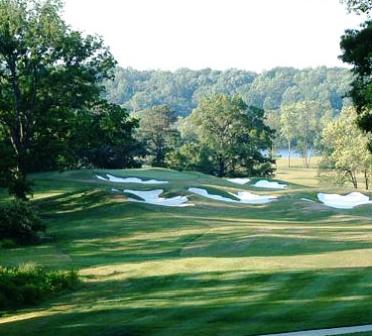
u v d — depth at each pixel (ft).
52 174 177.58
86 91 138.41
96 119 139.85
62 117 136.56
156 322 45.88
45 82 135.44
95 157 241.14
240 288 54.90
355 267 61.00
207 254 78.23
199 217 117.08
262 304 48.80
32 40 132.36
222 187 158.92
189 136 393.91
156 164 302.04
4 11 131.13
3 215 97.50
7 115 134.82
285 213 125.49
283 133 495.00
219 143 300.40
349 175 284.82
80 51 137.69
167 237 94.63
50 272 64.80
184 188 150.51
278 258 68.08
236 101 302.04
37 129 136.77
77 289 61.52
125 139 147.13
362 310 44.91
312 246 78.43
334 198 154.51
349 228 100.22
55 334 45.09
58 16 134.72
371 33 71.51
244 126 301.43
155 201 140.97
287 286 54.24
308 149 512.63
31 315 52.85
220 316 46.11
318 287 53.01
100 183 159.94
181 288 57.11
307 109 496.64
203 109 302.04
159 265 68.03
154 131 334.85
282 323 42.96
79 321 48.62
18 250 90.17
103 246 91.04
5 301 56.49
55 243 96.37
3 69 134.72
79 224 114.11
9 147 130.72
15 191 127.95
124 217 118.21
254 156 303.07
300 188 169.89
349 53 73.56
